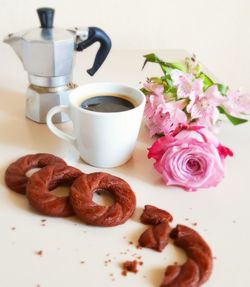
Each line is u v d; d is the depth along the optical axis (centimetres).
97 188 33
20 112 49
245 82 89
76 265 27
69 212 32
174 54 73
